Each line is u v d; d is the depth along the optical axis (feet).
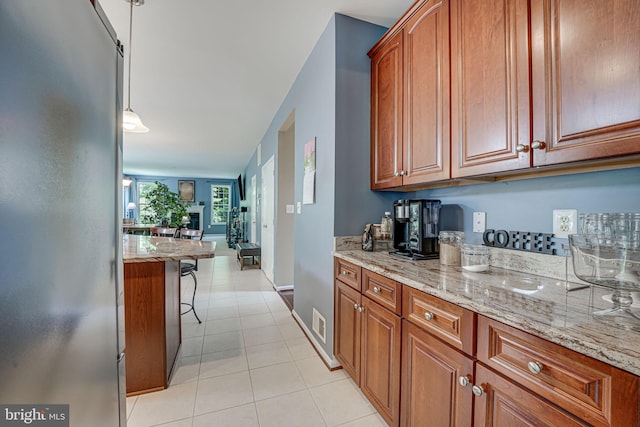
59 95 1.74
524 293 3.15
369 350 4.85
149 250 5.95
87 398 2.11
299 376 6.03
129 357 5.37
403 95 5.38
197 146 19.16
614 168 3.18
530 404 2.39
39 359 1.57
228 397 5.34
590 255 2.69
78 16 1.97
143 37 7.00
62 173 1.79
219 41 7.19
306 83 8.13
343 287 5.81
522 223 4.26
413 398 3.78
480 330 2.85
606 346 1.94
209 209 38.19
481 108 3.86
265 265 15.72
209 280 14.21
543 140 3.14
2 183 1.29
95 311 2.26
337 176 6.18
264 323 8.86
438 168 4.57
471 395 2.93
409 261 4.98
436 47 4.63
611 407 1.92
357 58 6.37
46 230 1.63
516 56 3.41
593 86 2.71
